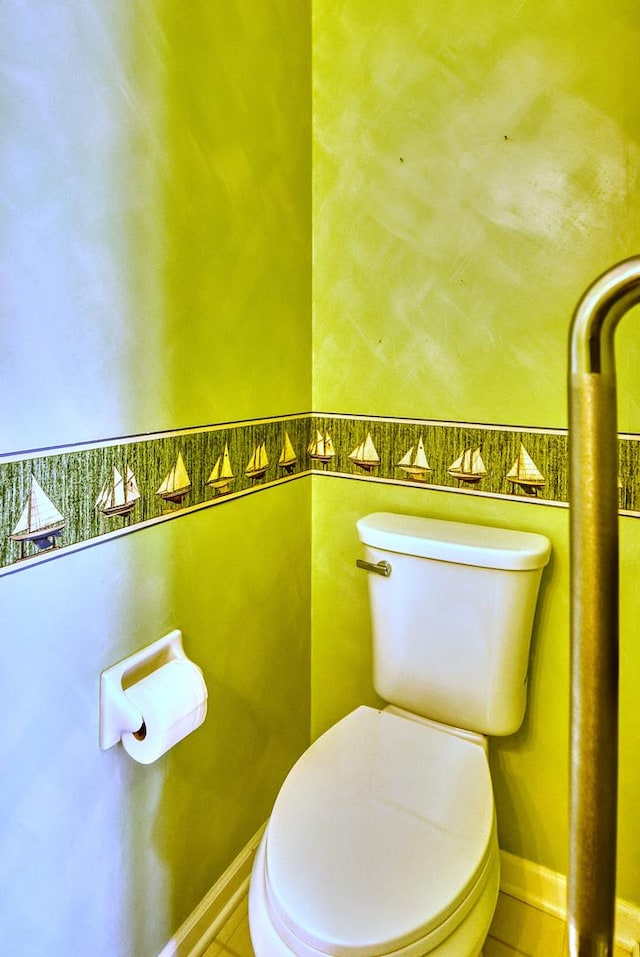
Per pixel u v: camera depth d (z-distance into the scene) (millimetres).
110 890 938
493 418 1192
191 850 1120
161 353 958
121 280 870
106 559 887
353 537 1407
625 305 380
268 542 1296
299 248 1315
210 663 1135
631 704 1101
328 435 1412
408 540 1150
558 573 1150
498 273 1150
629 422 1051
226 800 1214
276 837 873
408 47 1190
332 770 1001
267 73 1158
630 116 1003
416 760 1028
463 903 784
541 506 1158
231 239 1096
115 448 885
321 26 1291
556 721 1187
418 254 1232
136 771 968
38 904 814
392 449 1324
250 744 1280
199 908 1153
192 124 979
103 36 808
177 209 963
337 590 1450
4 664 744
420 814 907
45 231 750
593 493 381
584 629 385
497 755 1259
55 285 770
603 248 1048
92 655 873
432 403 1259
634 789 1113
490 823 896
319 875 807
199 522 1081
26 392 744
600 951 381
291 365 1327
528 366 1143
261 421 1233
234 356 1135
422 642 1170
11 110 697
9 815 764
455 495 1256
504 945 1168
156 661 993
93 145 806
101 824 909
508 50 1092
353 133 1277
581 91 1036
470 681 1127
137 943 1005
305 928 742
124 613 926
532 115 1083
